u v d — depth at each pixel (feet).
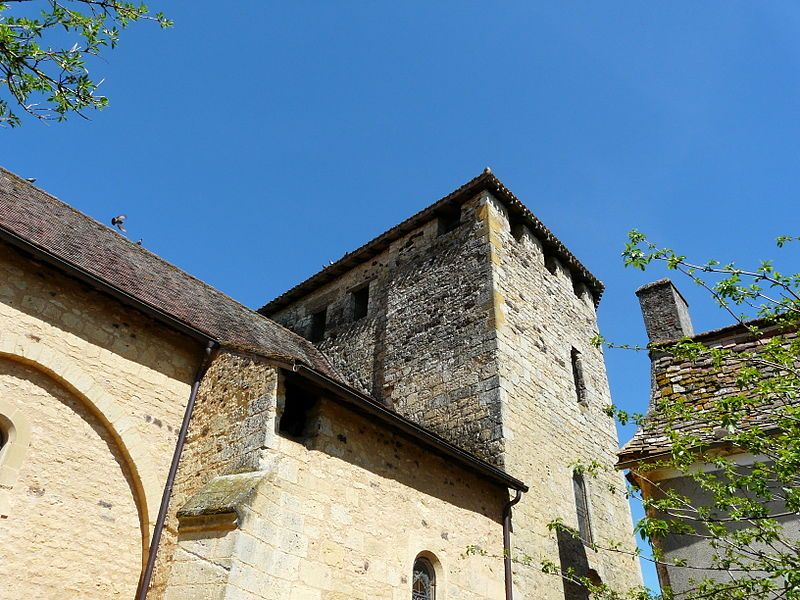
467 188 46.37
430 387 39.52
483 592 27.25
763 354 18.30
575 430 41.86
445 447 27.35
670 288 33.86
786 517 20.01
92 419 23.72
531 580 30.66
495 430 34.50
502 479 30.55
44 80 16.30
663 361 26.55
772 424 20.26
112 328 25.50
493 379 36.45
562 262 52.24
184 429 25.66
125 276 30.14
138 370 25.61
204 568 18.22
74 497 22.00
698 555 20.26
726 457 21.15
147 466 24.09
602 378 49.21
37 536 20.61
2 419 21.34
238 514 18.61
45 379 22.91
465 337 39.70
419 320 43.55
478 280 41.55
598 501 40.52
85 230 33.14
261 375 23.79
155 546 22.66
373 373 44.04
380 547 23.39
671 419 19.02
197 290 38.11
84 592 21.08
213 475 22.59
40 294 23.66
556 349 44.62
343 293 52.13
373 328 46.73
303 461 22.08
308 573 20.25
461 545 27.35
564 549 34.45
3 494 20.25
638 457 22.02
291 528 20.34
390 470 25.57
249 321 40.57
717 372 24.38
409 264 47.83
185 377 27.17
